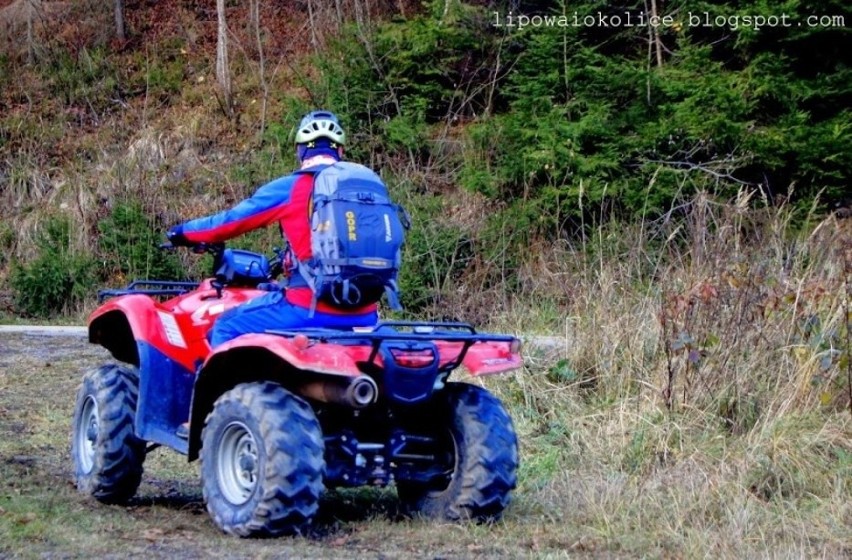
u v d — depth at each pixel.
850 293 11.44
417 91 27.53
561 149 23.03
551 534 7.84
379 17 30.66
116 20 34.06
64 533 7.30
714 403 11.01
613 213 22.09
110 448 8.46
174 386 8.24
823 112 24.02
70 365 16.28
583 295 13.84
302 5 34.22
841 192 22.45
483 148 25.67
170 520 8.07
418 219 23.09
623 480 9.41
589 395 12.20
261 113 29.69
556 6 27.31
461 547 7.31
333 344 7.20
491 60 27.78
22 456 10.77
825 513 8.81
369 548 7.21
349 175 7.47
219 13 30.48
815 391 10.97
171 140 29.03
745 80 23.41
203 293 8.50
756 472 9.67
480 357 7.71
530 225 22.84
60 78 32.50
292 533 7.26
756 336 11.50
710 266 12.98
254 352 7.39
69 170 28.91
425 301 21.39
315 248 7.35
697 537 7.70
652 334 12.20
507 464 7.88
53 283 25.14
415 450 8.19
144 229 25.70
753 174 23.22
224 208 26.59
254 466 7.21
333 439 7.72
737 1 25.20
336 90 27.20
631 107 24.41
